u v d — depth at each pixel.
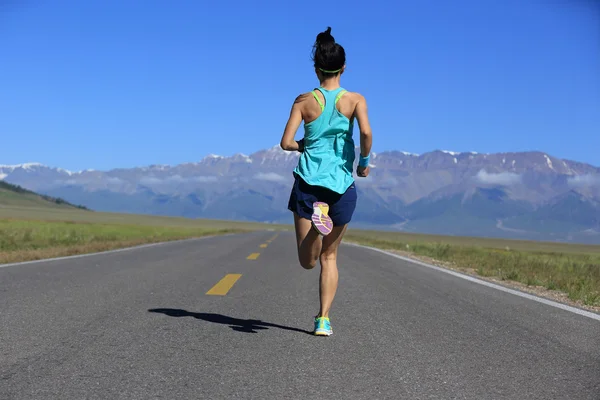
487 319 6.00
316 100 4.63
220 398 3.25
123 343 4.47
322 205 4.48
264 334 4.99
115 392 3.29
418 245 27.25
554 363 4.19
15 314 5.53
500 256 18.78
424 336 5.05
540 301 7.54
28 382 3.42
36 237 21.48
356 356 4.28
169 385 3.46
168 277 9.27
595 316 6.43
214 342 4.61
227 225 165.00
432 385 3.57
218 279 9.17
